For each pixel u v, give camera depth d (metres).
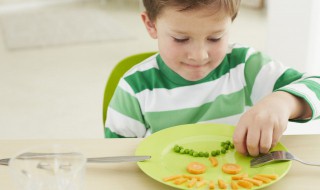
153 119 0.97
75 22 4.00
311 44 1.93
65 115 2.18
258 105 0.78
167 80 0.98
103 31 3.66
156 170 0.70
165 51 0.85
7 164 0.72
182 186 0.66
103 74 2.71
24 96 2.42
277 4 1.98
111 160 0.71
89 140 0.79
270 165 0.70
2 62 3.02
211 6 0.77
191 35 0.80
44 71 2.80
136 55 1.05
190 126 0.82
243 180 0.66
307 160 0.72
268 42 2.09
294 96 0.80
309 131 1.48
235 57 1.00
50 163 0.65
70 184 0.62
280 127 0.75
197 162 0.72
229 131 0.81
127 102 0.99
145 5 0.89
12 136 1.98
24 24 4.01
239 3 0.83
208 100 0.98
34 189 0.61
